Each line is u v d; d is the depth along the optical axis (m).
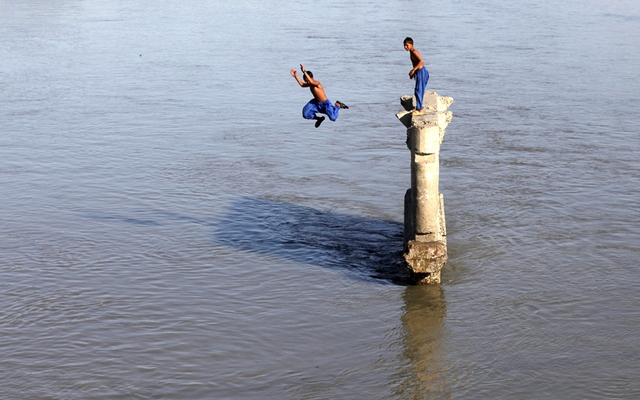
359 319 17.22
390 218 22.98
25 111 36.53
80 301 17.80
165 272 19.34
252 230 22.08
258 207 23.83
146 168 27.67
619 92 38.72
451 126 32.66
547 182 25.64
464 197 24.41
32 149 30.11
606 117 33.91
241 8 82.81
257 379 14.93
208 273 19.34
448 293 18.34
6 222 22.47
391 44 55.16
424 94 20.23
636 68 45.03
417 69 18.12
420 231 18.47
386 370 15.29
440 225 19.66
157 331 16.58
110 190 25.34
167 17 74.56
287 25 67.31
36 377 14.87
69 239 21.27
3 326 16.67
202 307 17.64
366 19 71.00
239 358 15.63
